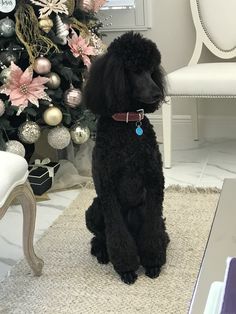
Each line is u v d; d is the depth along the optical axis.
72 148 2.47
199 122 2.87
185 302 1.40
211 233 1.01
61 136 2.16
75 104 2.17
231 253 0.95
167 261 1.62
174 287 1.48
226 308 0.76
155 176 1.51
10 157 1.44
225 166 2.45
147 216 1.54
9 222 2.02
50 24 2.08
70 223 1.95
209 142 2.82
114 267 1.56
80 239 1.82
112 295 1.47
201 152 2.67
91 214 1.64
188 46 2.78
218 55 2.64
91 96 1.47
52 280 1.57
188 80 2.23
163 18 2.77
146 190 1.54
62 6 2.10
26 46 2.04
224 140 2.83
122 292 1.48
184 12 2.73
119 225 1.51
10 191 1.37
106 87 1.42
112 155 1.47
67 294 1.49
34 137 2.12
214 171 2.39
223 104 2.82
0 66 2.10
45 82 2.07
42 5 2.07
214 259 0.93
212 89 2.21
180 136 2.88
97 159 1.49
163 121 2.38
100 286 1.52
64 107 2.21
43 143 2.51
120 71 1.40
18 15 2.08
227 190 1.18
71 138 2.24
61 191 2.29
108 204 1.50
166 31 2.79
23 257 1.73
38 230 1.93
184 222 1.88
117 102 1.42
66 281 1.56
